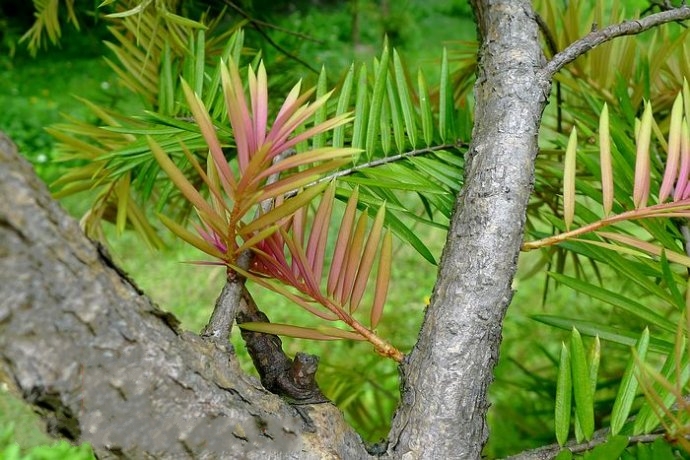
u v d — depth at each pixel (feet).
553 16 2.53
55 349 1.34
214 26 2.91
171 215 3.18
